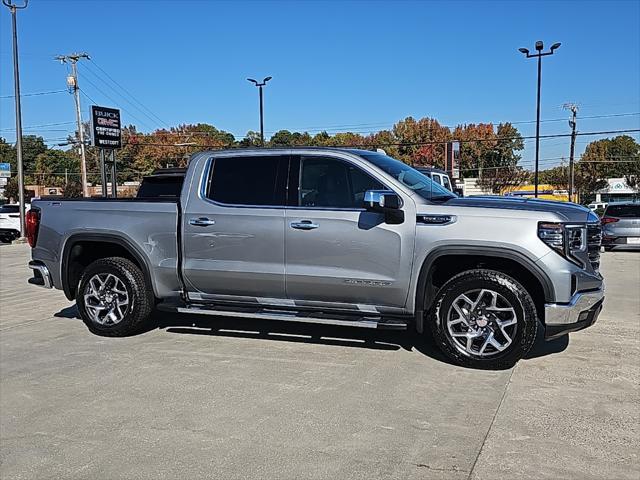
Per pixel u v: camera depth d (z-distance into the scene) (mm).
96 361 5492
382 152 6289
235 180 5898
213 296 6016
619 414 4133
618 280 10773
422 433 3826
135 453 3594
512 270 5238
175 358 5543
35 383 4902
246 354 5648
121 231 6199
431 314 5273
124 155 70750
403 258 5238
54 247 6500
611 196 79875
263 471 3344
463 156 71250
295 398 4461
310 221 5492
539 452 3553
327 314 5648
